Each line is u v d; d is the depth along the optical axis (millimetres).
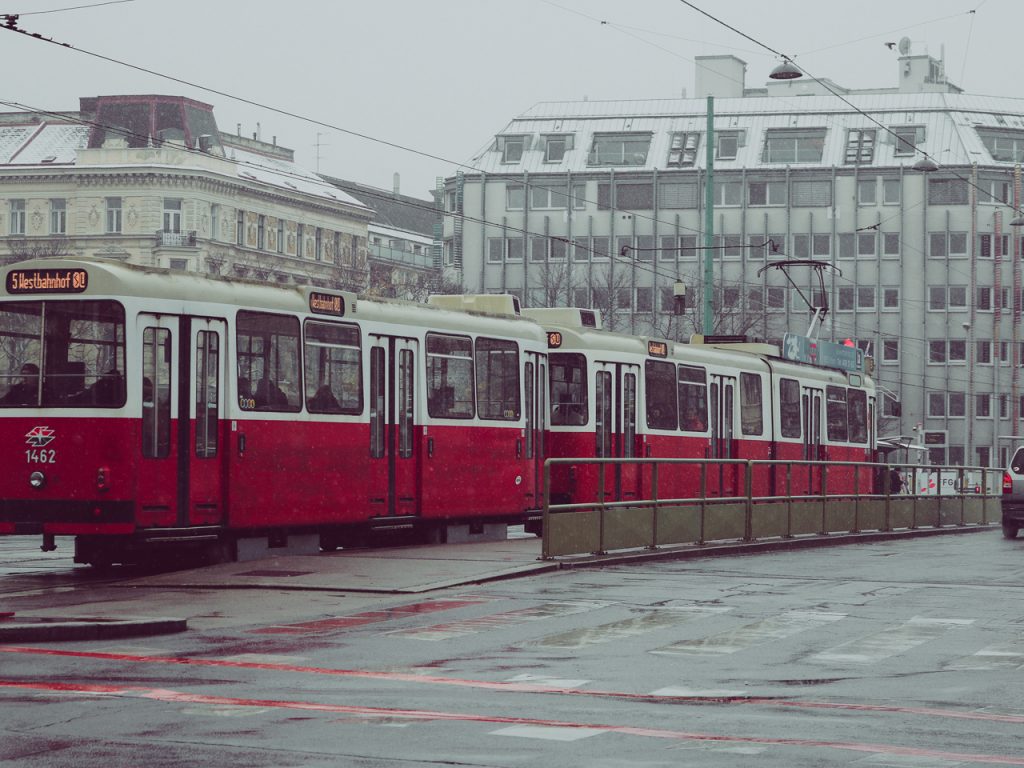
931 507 38438
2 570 23906
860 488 34062
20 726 10320
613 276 96875
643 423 34188
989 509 43250
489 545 26500
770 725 10594
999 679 12852
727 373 38250
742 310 94562
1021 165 103250
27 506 21750
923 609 18156
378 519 25984
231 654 13977
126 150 91875
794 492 30766
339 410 25078
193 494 22391
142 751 9508
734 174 103250
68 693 11688
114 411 21469
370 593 19172
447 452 27672
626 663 13664
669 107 107812
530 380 30344
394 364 26438
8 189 93500
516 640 15086
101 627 15016
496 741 9906
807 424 42875
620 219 104438
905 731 10391
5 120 97250
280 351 23906
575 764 9203
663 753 9562
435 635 15383
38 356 21875
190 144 93000
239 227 96750
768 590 20078
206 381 22625
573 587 20078
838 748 9758
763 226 103375
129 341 21578
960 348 102938
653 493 25812
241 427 23109
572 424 32344
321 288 24844
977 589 20641
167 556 23719
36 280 21938
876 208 102812
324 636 15273
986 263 102750
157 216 91938
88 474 21484
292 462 24078
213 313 22688
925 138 103688
